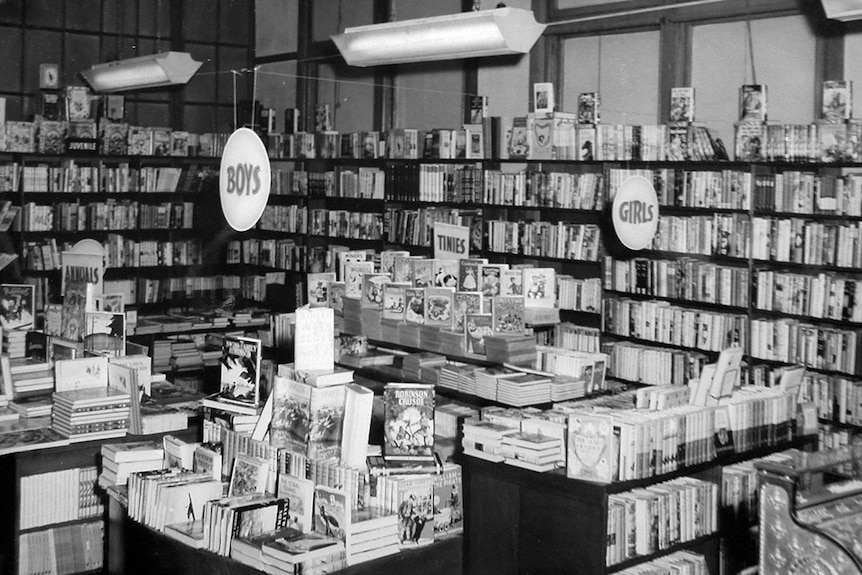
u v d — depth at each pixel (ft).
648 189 21.85
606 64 28.89
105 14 38.27
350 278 24.64
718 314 23.90
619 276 25.99
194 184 36.65
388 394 15.52
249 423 16.70
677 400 16.56
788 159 22.34
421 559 14.53
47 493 17.20
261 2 41.93
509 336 20.93
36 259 32.81
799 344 22.41
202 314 34.01
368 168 34.99
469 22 20.88
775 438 17.40
